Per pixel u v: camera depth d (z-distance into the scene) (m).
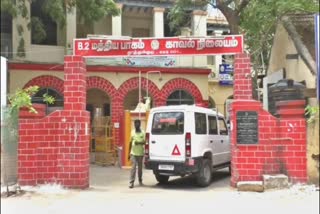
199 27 24.86
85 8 20.00
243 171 11.85
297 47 14.02
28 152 11.88
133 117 18.27
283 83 12.45
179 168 12.62
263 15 15.94
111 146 20.66
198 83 24.44
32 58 22.36
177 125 12.83
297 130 11.59
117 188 12.68
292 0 14.45
